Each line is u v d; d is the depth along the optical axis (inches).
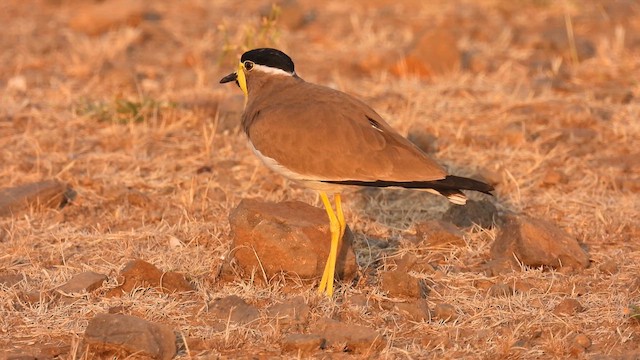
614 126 694.5
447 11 1043.9
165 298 455.2
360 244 523.5
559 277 484.7
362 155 441.7
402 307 440.8
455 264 503.2
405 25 994.1
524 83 802.2
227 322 424.8
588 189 602.5
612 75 830.5
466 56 879.1
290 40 940.6
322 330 420.8
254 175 608.7
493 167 631.2
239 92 768.3
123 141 670.5
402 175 440.1
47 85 799.1
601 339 418.9
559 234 503.2
